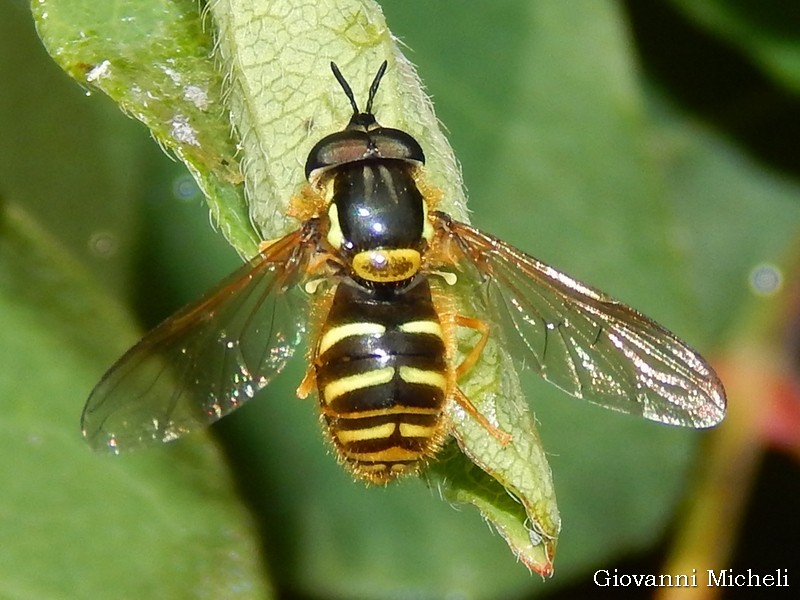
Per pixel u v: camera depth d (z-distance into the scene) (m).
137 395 0.11
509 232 0.12
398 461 0.11
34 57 0.13
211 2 0.11
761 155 0.14
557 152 0.13
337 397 0.11
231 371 0.11
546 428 0.13
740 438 0.13
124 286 0.13
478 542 0.13
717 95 0.14
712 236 0.14
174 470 0.12
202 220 0.13
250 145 0.11
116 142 0.13
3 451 0.12
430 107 0.11
